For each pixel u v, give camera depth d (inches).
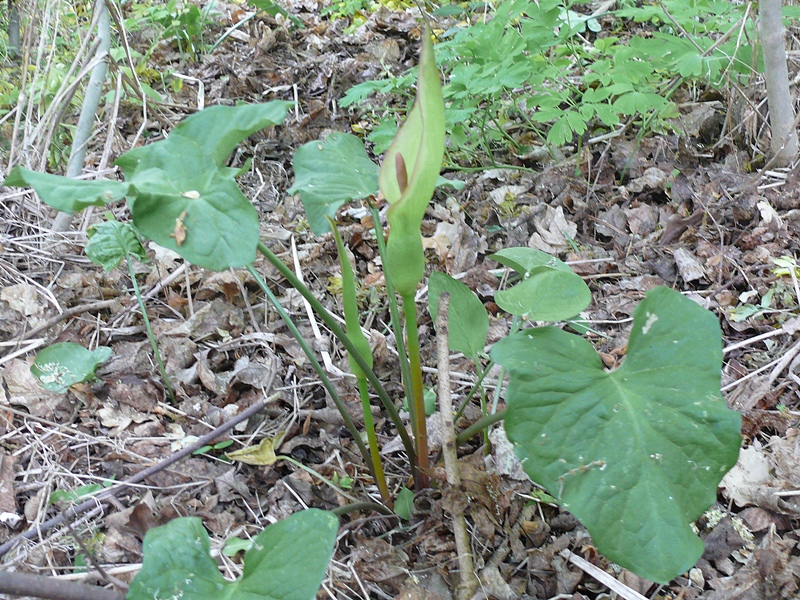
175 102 58.8
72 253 42.5
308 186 26.1
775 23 43.1
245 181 50.1
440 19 68.9
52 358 32.5
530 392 21.9
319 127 55.9
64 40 54.2
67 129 52.8
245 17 73.2
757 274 39.8
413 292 24.3
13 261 40.9
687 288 40.1
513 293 26.6
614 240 43.6
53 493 28.8
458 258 42.7
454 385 34.8
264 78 62.5
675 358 22.4
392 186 23.4
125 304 39.2
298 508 29.7
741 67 47.3
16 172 20.6
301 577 20.6
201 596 20.8
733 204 44.2
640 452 21.4
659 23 64.1
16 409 33.2
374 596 26.7
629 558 20.8
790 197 44.4
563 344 23.0
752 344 36.2
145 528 28.0
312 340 37.4
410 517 28.8
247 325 38.6
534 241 43.5
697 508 21.1
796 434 31.1
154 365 35.9
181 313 39.3
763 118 48.6
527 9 48.2
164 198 21.3
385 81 48.4
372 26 70.6
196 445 31.0
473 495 28.2
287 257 42.6
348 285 25.7
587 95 44.2
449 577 26.7
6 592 18.4
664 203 47.0
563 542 27.7
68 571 27.0
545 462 21.5
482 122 50.4
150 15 66.6
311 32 72.1
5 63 57.4
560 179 48.2
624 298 39.3
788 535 27.8
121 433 32.5
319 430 33.0
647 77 48.0
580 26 49.8
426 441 27.6
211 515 28.9
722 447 21.2
